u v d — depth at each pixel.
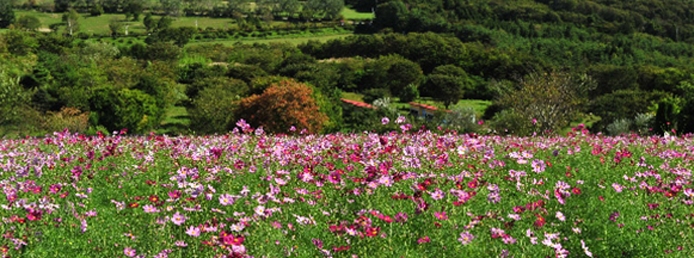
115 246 6.79
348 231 6.74
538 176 10.74
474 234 7.24
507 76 122.88
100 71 98.94
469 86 109.75
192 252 6.38
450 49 132.88
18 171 9.22
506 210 8.33
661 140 15.27
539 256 6.77
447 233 7.20
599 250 7.29
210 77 99.50
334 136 16.67
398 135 12.45
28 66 85.19
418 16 174.00
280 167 10.13
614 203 8.99
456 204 7.48
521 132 34.50
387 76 117.06
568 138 16.69
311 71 112.12
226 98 55.38
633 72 104.62
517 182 9.14
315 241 6.60
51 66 85.38
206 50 152.00
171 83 98.31
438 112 46.94
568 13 169.88
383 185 8.85
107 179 10.21
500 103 47.66
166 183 9.68
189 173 8.38
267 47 160.62
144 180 10.33
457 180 8.74
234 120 48.28
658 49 141.75
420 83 115.81
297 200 8.34
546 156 13.09
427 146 11.37
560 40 149.00
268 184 9.24
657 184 9.72
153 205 7.64
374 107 81.31
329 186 8.98
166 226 6.98
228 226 7.07
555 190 8.45
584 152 13.91
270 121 45.09
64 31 190.75
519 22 163.62
